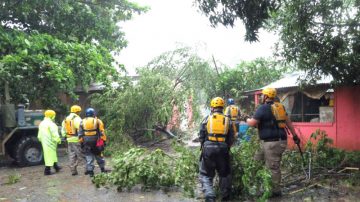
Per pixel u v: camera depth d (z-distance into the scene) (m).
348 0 8.72
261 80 17.38
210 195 6.20
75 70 15.12
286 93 11.84
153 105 15.09
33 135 12.27
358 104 10.11
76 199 6.95
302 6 8.22
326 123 10.84
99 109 16.48
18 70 13.15
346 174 7.82
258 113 6.51
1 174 10.27
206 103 17.16
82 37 19.97
